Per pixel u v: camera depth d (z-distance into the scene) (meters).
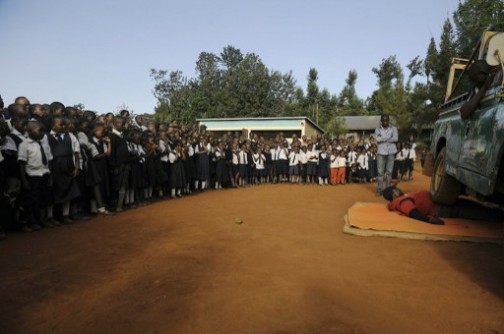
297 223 6.14
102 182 7.02
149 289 3.28
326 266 3.89
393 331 2.56
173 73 40.72
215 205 8.23
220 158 11.84
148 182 8.62
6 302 3.04
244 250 4.50
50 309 2.91
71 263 4.02
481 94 4.39
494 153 3.73
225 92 37.66
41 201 5.73
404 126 33.44
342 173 14.28
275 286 3.34
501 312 2.86
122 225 6.00
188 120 33.94
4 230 5.42
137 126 9.24
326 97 42.16
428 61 29.09
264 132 25.48
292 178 14.55
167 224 6.07
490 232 5.08
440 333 2.55
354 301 3.03
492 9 15.52
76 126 6.71
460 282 3.45
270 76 40.81
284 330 2.57
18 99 6.35
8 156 5.50
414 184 14.55
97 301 3.04
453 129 5.46
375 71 51.75
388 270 3.77
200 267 3.87
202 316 2.77
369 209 6.77
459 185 5.64
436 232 5.10
